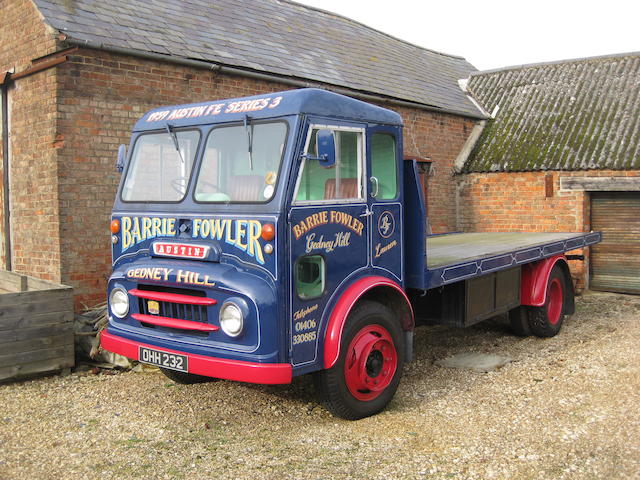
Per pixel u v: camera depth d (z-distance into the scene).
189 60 8.11
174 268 4.54
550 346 7.40
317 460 4.11
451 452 4.21
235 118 4.66
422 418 4.91
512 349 7.27
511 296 7.19
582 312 9.87
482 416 4.92
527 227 12.73
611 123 12.52
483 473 3.88
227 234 4.46
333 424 4.81
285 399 5.45
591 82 14.04
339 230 4.68
